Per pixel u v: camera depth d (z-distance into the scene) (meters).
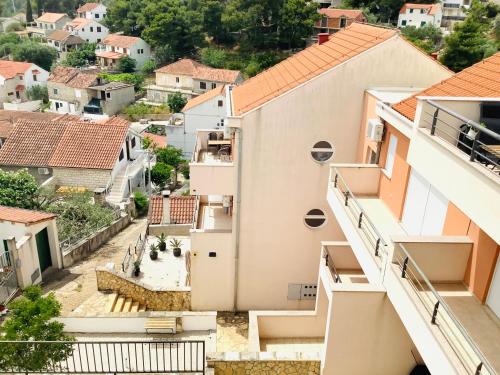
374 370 9.70
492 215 6.04
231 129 13.67
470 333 7.11
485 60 11.04
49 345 10.09
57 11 127.88
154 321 12.95
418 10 79.56
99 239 20.64
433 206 9.35
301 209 14.46
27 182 23.88
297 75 14.89
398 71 13.09
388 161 11.79
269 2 77.06
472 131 8.02
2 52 85.25
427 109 8.27
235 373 10.70
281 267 15.14
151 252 18.78
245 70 72.69
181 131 48.72
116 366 10.28
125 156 34.97
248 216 14.40
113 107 64.06
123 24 95.56
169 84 68.19
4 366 9.95
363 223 10.59
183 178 41.75
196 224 15.34
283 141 13.62
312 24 77.38
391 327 9.22
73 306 14.53
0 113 46.09
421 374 9.48
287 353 10.72
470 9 75.19
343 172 12.21
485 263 7.68
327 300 12.44
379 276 8.98
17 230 15.65
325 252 12.05
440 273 8.30
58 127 34.25
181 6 85.12
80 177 31.58
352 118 13.55
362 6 86.75
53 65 82.19
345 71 13.02
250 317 12.41
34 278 15.92
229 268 14.98
